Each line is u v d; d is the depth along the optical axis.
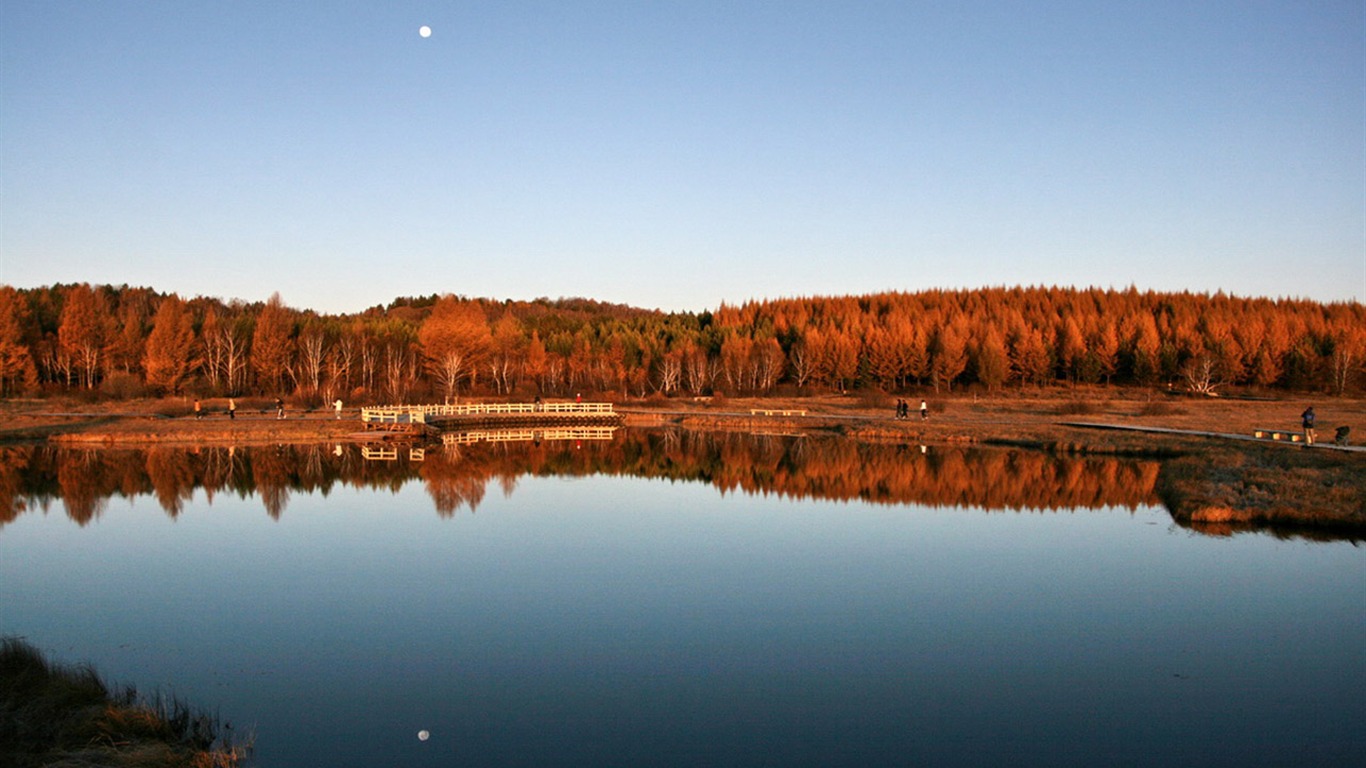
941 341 98.25
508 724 10.92
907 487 31.41
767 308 137.75
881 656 13.45
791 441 51.50
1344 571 18.16
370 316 163.75
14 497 28.17
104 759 8.82
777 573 18.47
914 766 9.83
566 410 65.00
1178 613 15.49
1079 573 18.34
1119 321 109.56
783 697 11.86
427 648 13.77
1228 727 10.88
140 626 14.80
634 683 12.34
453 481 32.75
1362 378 87.50
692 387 95.88
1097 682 12.38
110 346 75.06
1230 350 89.25
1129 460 38.44
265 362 74.56
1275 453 31.58
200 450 42.53
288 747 10.18
